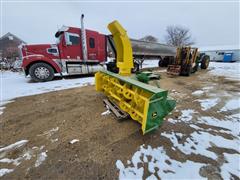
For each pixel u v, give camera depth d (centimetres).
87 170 155
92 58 723
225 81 638
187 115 288
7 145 197
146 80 332
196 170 156
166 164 165
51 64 638
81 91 474
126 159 171
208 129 237
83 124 252
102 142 202
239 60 2158
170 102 207
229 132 229
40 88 522
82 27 654
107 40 775
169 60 1223
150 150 186
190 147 193
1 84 593
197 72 948
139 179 146
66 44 642
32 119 275
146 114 176
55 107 335
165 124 250
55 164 163
